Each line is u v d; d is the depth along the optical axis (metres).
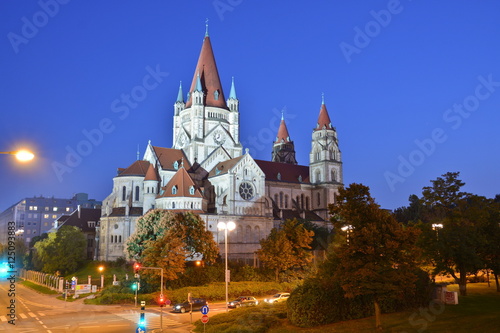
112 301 71.31
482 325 37.41
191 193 115.62
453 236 57.97
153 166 125.19
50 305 72.88
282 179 149.50
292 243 88.25
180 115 146.12
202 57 145.88
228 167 127.88
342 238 49.59
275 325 44.28
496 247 60.47
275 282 83.94
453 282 74.19
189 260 92.50
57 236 118.06
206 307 42.28
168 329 49.00
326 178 150.25
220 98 144.38
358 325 40.91
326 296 43.19
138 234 85.38
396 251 41.28
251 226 122.69
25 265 142.50
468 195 66.50
